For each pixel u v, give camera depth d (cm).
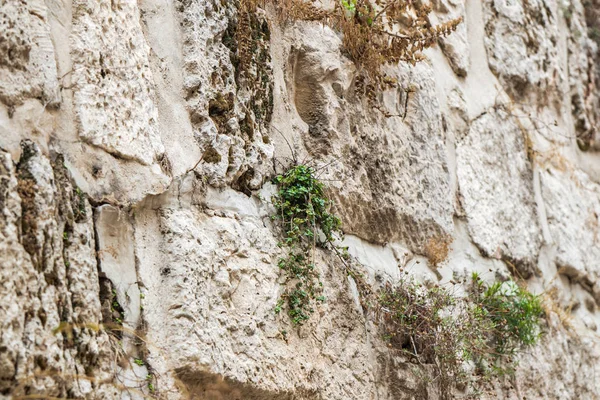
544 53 652
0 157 246
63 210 263
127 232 292
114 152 289
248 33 372
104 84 291
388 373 402
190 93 334
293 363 339
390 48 450
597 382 586
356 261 407
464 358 441
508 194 560
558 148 648
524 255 556
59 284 252
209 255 313
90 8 293
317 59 412
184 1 342
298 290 355
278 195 372
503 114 585
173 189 313
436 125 494
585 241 641
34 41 269
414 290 428
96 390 257
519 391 500
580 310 619
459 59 550
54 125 271
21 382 232
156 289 294
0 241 236
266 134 375
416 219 459
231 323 314
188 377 290
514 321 505
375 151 436
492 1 609
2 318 230
